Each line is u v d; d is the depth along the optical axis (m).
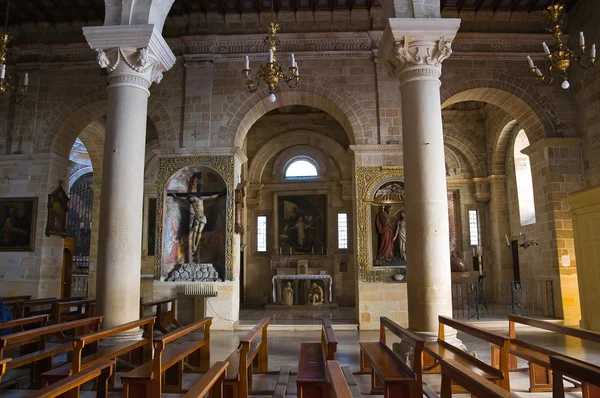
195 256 13.90
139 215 8.39
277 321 14.66
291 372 7.82
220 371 4.45
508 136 18.92
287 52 14.32
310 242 21.11
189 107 14.23
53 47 14.81
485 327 13.21
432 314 7.55
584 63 13.61
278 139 21.61
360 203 13.69
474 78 14.31
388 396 5.09
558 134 14.06
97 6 14.07
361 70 14.26
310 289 19.70
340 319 15.08
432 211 7.79
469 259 19.66
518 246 18.11
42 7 14.08
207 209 14.20
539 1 13.80
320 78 14.21
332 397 3.90
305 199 21.50
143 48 8.38
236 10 14.23
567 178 13.88
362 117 14.04
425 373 7.27
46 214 14.41
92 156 20.12
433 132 8.01
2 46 11.14
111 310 7.88
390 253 13.66
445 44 8.08
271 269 20.92
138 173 8.44
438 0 8.38
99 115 15.58
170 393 6.66
